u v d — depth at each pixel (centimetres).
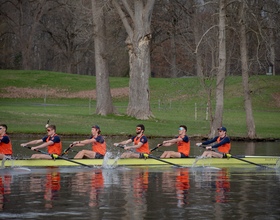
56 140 4556
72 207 2858
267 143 7262
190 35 11994
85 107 12081
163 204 2945
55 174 4091
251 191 3359
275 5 8388
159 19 13662
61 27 16788
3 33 16412
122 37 15312
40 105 12206
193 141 7381
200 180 3831
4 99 13362
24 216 2658
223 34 7050
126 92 14250
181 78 14312
